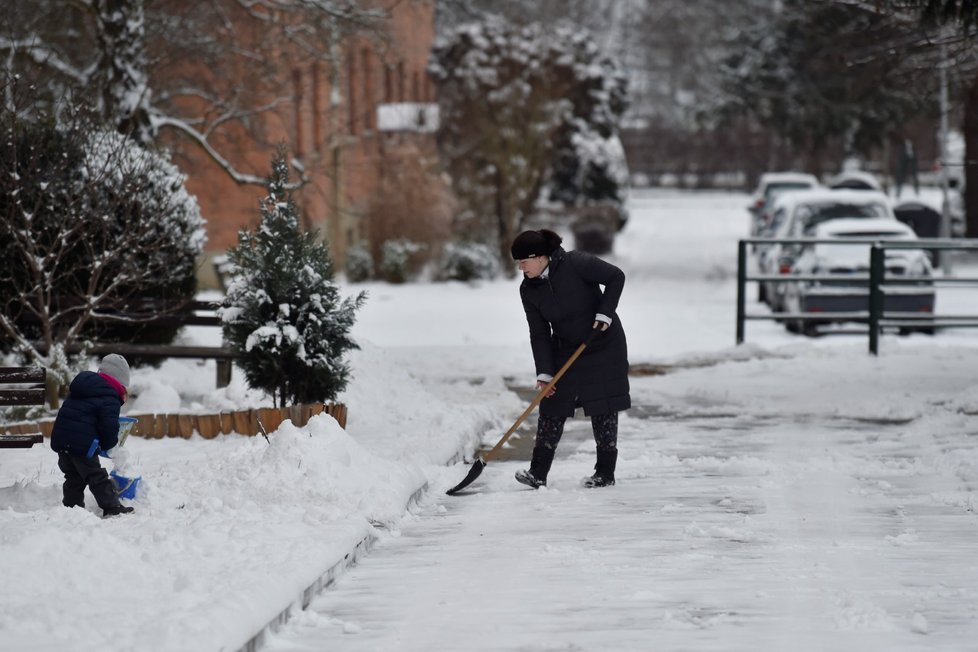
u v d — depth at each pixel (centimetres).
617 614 1587
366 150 10731
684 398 3788
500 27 10444
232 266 2997
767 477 2545
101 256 3612
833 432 3169
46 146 3581
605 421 2469
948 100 5688
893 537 1989
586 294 2427
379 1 7969
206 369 4084
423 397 3456
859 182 10375
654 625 1538
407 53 12156
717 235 13362
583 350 2442
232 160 7662
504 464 2780
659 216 15988
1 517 1889
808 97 11244
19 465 2645
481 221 10250
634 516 2184
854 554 1886
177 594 1498
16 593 1490
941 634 1492
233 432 2975
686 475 2594
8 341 3672
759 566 1817
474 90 10231
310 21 5634
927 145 17525
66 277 3659
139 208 3481
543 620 1566
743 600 1642
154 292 3862
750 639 1480
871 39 4744
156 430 2997
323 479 2145
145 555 1691
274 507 2028
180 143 6141
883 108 11038
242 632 1405
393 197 9488
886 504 2266
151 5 5284
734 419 3412
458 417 3111
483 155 10275
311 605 1650
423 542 2012
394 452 2647
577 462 2762
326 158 9231
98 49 4631
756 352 4597
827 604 1619
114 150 3431
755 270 8062
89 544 1641
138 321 3541
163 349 3562
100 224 3447
